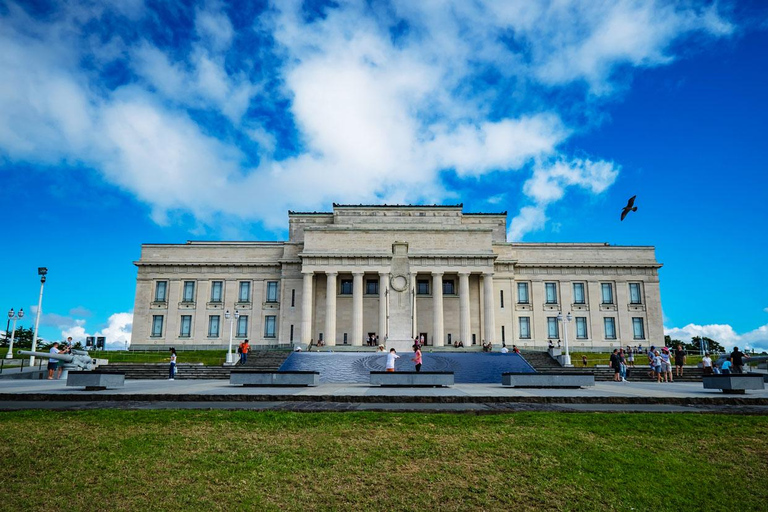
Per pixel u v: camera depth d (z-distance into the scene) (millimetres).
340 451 13297
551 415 16531
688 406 19219
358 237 78812
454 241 78938
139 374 43594
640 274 84125
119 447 13430
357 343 75250
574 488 11906
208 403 19359
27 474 12047
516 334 81938
